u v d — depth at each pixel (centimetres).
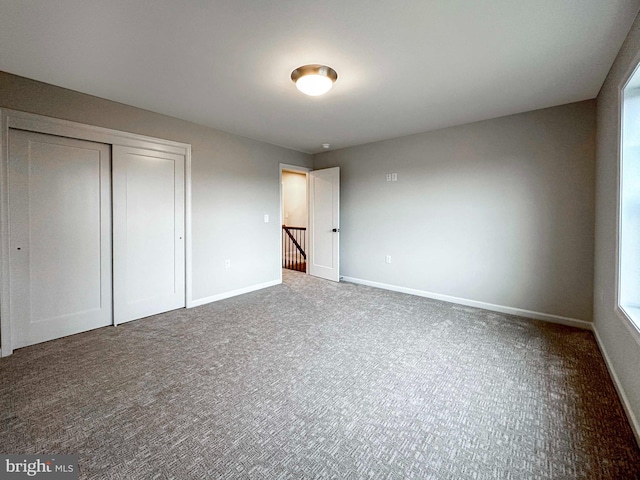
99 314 302
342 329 301
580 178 301
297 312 354
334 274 517
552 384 204
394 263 453
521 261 339
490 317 336
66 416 169
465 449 147
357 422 166
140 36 193
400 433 158
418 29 186
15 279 250
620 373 191
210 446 148
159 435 155
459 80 254
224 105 312
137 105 312
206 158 386
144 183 328
